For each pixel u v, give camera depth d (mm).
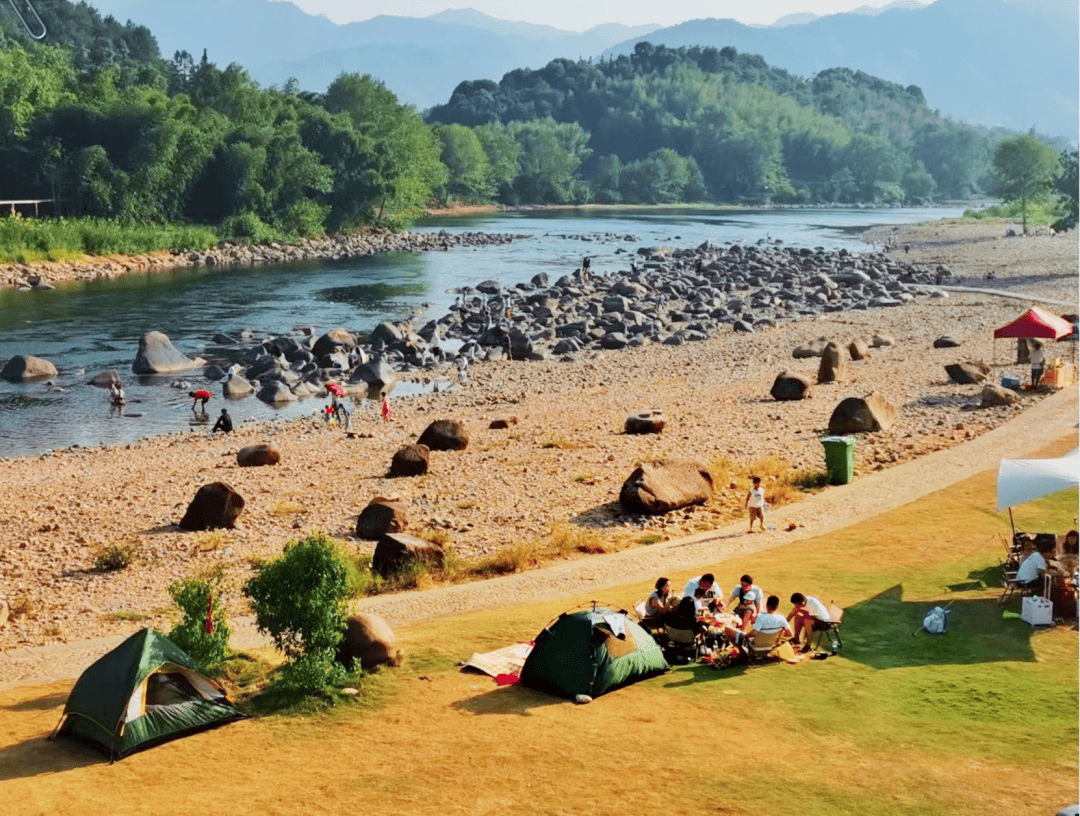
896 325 69062
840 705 15062
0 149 120250
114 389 50469
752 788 12445
